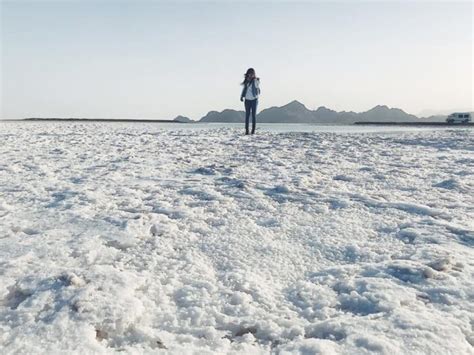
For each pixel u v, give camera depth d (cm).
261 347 180
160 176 573
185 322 198
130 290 220
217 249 290
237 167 650
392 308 204
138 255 276
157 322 199
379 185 508
